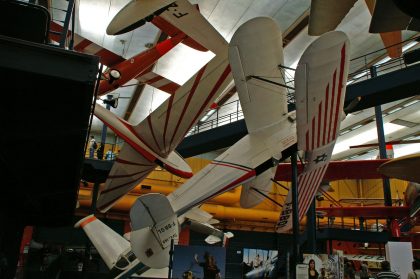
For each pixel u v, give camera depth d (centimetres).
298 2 1282
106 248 959
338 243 1930
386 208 1528
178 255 471
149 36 1477
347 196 2522
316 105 569
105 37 1486
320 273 538
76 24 1377
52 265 1426
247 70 605
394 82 973
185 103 801
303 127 596
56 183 429
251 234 2152
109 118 920
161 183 2080
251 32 552
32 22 280
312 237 1103
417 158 757
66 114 276
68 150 334
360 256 1426
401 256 928
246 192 908
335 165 1209
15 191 466
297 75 531
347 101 1023
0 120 284
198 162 2339
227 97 1895
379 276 714
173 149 916
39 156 348
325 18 731
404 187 2484
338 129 621
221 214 2020
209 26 906
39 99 258
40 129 296
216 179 647
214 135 1316
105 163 1266
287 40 1498
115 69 1151
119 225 1938
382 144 1593
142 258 547
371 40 1472
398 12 583
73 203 522
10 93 252
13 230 589
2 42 233
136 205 526
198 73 778
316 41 498
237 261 1717
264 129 683
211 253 471
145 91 1862
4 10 274
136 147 903
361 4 1280
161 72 1698
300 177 714
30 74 233
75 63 244
